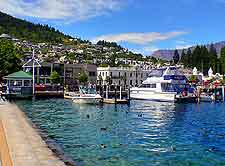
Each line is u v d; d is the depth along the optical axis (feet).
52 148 88.48
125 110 207.10
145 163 75.56
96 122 146.41
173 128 131.85
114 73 524.11
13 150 75.10
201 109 228.02
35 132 103.50
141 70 543.39
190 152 87.35
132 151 87.25
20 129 107.24
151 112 199.93
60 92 299.99
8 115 146.30
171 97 277.03
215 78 520.42
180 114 192.44
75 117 164.76
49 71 447.01
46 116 166.61
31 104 236.43
